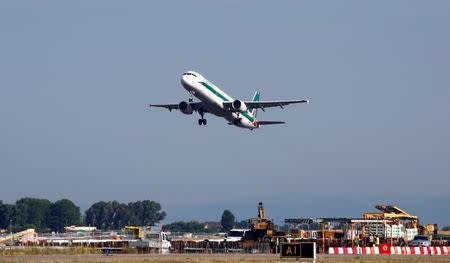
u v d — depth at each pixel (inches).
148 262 7657.5
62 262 7485.2
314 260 7844.5
